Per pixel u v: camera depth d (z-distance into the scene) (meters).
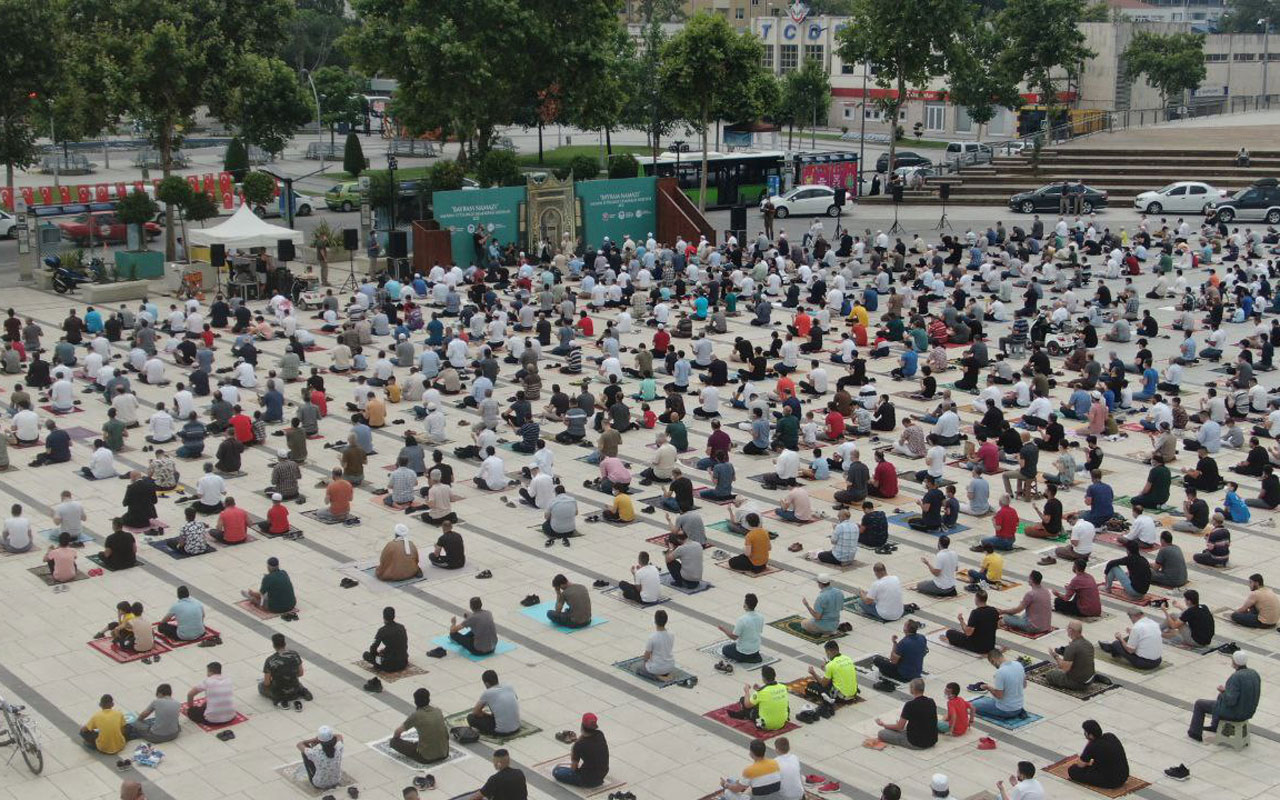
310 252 60.56
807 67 110.06
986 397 34.22
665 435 31.52
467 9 69.31
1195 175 75.88
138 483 27.62
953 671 21.55
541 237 61.12
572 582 25.20
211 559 26.28
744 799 17.08
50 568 25.36
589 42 73.75
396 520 28.55
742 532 27.77
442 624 23.30
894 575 24.98
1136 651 21.67
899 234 67.38
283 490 29.47
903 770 18.39
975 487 28.73
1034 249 59.75
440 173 64.50
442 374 38.44
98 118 66.94
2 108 67.06
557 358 42.41
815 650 22.27
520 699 20.53
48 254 60.12
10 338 41.66
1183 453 33.16
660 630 21.09
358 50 71.31
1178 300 51.56
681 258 55.53
